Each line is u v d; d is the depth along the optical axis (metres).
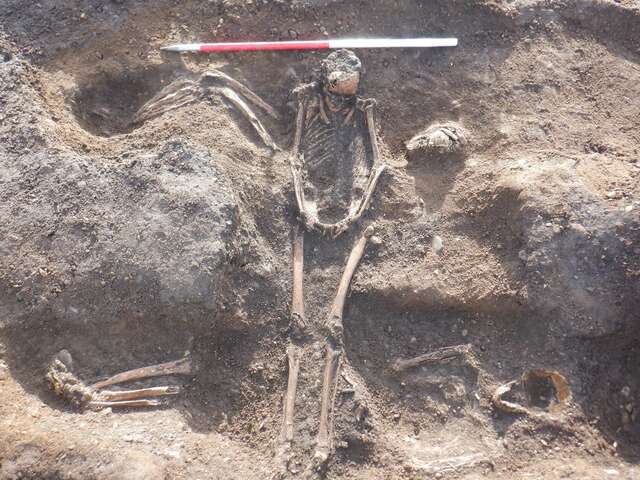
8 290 2.13
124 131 2.52
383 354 2.29
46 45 2.53
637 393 2.19
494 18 2.72
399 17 2.70
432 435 2.17
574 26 2.79
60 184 2.21
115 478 1.83
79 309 2.12
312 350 2.24
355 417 2.12
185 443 1.96
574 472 1.97
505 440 2.09
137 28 2.59
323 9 2.64
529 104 2.61
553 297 2.19
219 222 2.14
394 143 2.60
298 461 2.06
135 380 2.07
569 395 2.12
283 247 2.37
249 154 2.41
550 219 2.22
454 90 2.64
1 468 1.85
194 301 2.09
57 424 1.95
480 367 2.23
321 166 2.48
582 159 2.44
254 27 2.62
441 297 2.29
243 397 2.19
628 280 2.16
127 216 2.16
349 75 2.41
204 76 2.51
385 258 2.36
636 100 2.68
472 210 2.39
